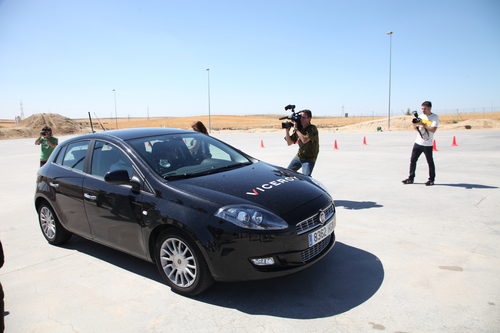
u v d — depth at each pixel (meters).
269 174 4.06
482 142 16.69
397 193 7.01
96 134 4.56
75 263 4.34
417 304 3.11
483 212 5.54
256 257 3.12
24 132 58.03
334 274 3.74
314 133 5.98
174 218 3.32
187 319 3.08
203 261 3.26
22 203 7.56
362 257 4.11
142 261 4.33
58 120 70.06
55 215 4.82
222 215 3.18
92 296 3.53
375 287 3.43
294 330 2.84
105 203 3.98
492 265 3.76
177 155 4.18
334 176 9.11
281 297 3.35
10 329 3.04
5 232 5.62
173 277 3.57
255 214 3.16
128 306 3.33
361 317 2.97
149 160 3.89
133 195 3.72
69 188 4.44
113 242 4.05
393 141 19.89
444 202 6.20
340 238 4.73
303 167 6.14
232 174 3.93
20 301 3.49
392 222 5.27
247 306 3.23
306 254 3.35
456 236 4.61
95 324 3.06
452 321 2.85
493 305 3.03
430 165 7.47
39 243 5.08
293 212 3.31
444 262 3.88
